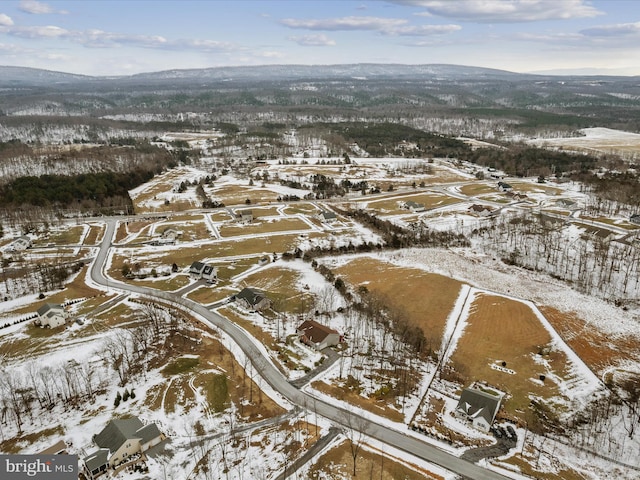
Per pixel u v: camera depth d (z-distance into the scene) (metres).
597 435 67.25
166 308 104.62
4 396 73.75
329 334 88.12
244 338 91.88
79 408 71.25
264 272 127.12
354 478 56.69
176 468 59.50
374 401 73.19
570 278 120.62
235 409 71.19
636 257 127.94
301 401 72.88
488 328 97.50
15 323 98.75
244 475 57.66
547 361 86.19
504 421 70.00
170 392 74.44
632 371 83.19
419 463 60.06
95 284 120.19
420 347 88.56
